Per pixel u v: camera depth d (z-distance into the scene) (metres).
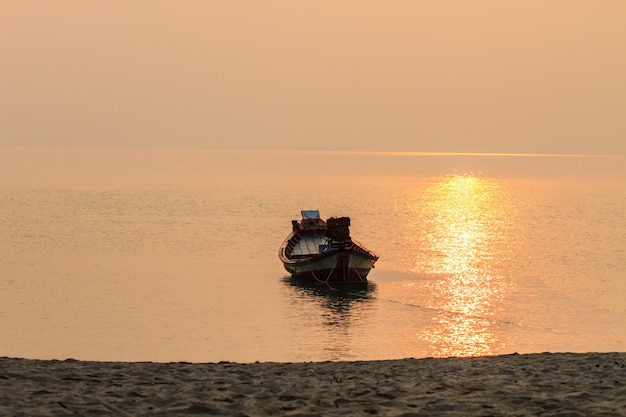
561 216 111.88
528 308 41.91
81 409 11.27
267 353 30.66
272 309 41.41
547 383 13.77
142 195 145.12
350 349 31.42
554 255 67.94
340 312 40.62
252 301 43.91
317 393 12.77
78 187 167.50
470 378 15.05
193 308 41.34
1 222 92.25
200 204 126.19
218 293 46.62
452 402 11.88
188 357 29.81
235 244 74.06
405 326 36.72
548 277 54.69
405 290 48.44
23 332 34.78
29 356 30.02
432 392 12.79
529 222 102.12
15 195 139.50
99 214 105.81
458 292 47.75
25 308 40.75
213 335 34.25
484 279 53.53
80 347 31.73
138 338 33.62
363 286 49.97
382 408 11.52
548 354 20.61
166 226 90.62
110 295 45.19
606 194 167.50
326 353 30.64
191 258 63.88
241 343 32.59
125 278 52.34
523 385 13.55
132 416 11.04
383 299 44.97
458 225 96.69
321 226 63.25
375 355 30.30
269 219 101.25
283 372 16.38
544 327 36.69
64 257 63.12
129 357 29.89
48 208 113.62
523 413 11.11
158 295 45.56
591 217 110.56
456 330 35.91
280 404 11.84
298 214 109.44
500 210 122.94
